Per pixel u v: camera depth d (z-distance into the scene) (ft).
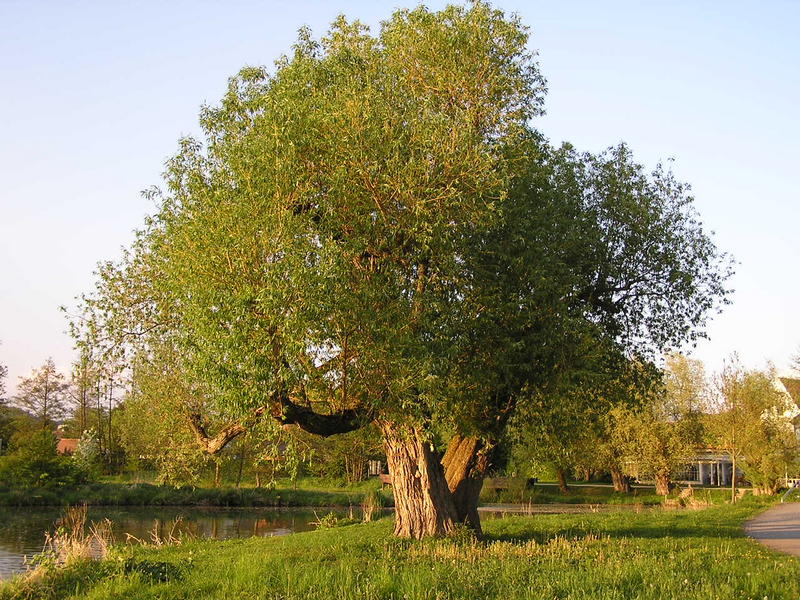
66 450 236.63
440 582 37.81
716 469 239.91
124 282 60.39
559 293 55.42
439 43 56.18
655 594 34.09
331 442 176.65
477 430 56.70
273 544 65.21
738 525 77.51
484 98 57.41
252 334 44.27
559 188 62.69
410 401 47.88
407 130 50.62
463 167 49.29
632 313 69.77
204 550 63.21
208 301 45.50
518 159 55.11
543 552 50.16
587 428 66.74
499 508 155.53
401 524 59.52
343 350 47.14
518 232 54.75
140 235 59.47
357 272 47.96
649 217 65.72
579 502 178.70
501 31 57.88
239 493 164.14
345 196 47.96
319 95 50.93
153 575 44.21
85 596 40.09
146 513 141.08
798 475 157.79
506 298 54.34
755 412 140.67
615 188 67.15
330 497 168.76
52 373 280.72
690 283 66.54
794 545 58.39
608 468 194.39
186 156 55.83
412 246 50.90
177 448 60.59
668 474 173.17
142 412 76.18
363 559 48.01
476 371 53.11
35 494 150.00
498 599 34.01
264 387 43.83
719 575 39.24
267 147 47.57
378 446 74.28
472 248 53.57
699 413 165.58
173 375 58.34
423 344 46.83
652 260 67.00
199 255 47.44
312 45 58.08
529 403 59.67
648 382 70.54
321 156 49.32
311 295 42.91
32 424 268.82
